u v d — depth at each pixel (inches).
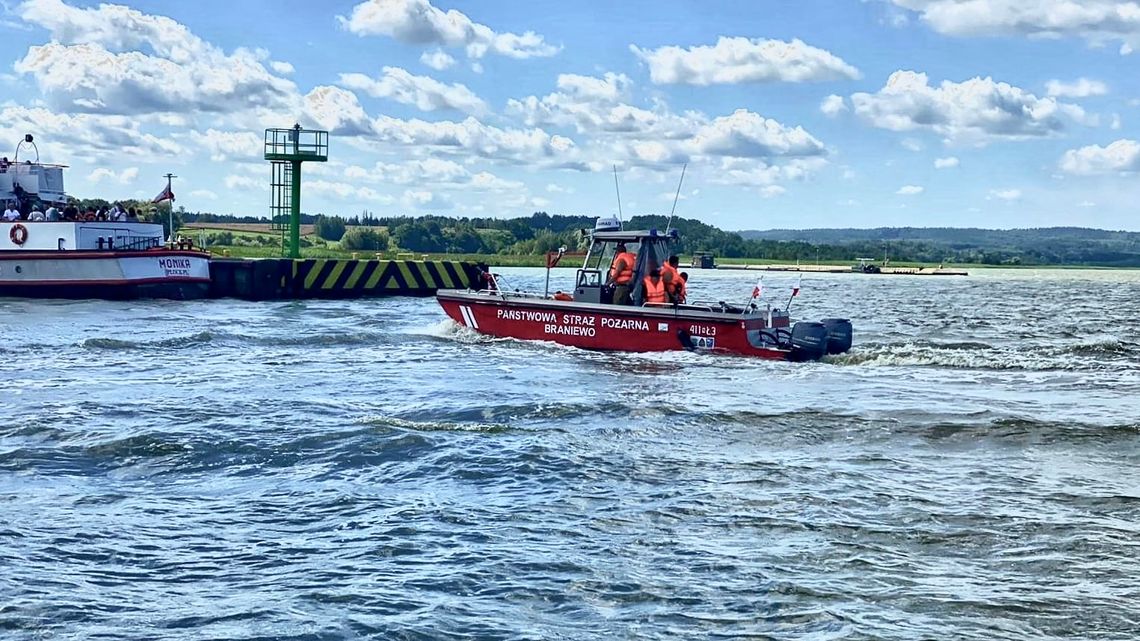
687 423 574.2
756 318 864.3
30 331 1064.8
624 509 411.5
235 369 794.2
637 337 909.2
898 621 304.0
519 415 597.0
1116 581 335.6
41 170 1557.6
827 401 652.7
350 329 1128.8
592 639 293.6
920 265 7140.8
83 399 640.4
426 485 446.0
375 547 366.3
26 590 324.2
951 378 761.0
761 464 482.0
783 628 300.4
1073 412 614.9
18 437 527.5
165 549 363.6
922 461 490.6
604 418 589.0
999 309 1818.4
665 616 309.0
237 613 309.6
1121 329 1350.9
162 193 1633.9
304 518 399.2
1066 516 400.5
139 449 502.3
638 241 939.3
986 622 303.9
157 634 296.0
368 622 303.3
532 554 359.3
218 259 1678.2
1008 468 475.8
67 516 398.0
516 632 297.7
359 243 4205.2
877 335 1231.5
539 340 975.6
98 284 1473.9
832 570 344.5
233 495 430.3
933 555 358.6
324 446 508.1
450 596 323.6
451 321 1048.8
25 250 1464.1
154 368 796.0
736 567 347.3
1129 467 479.2
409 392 682.8
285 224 1956.2
